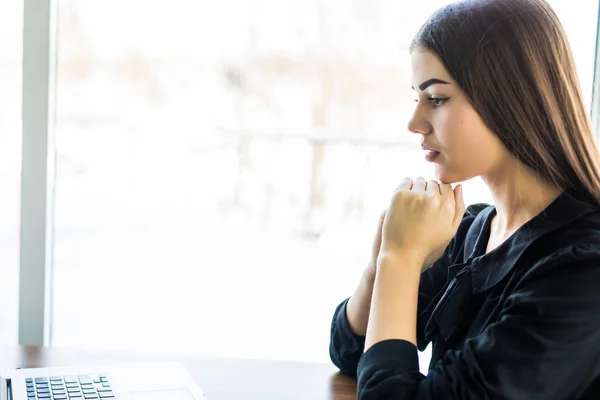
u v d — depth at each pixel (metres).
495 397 0.79
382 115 5.18
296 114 5.34
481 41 0.84
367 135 4.93
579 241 0.82
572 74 0.86
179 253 4.24
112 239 4.39
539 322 0.79
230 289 3.63
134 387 1.03
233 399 1.05
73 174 5.04
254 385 1.10
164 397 1.00
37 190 1.45
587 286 0.78
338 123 5.27
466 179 0.92
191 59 5.36
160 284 3.64
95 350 1.22
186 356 1.21
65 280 3.59
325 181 4.86
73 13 5.24
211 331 3.01
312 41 5.22
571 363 0.78
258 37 5.29
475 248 1.00
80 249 4.14
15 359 1.17
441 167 0.93
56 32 1.46
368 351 0.89
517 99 0.84
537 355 0.78
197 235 4.63
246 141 4.98
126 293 3.46
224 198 5.03
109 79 5.34
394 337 0.89
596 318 0.77
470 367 0.81
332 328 1.18
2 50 1.87
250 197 4.98
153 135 5.08
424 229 0.95
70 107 5.29
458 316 0.94
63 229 4.47
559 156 0.85
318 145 4.87
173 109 5.38
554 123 0.84
